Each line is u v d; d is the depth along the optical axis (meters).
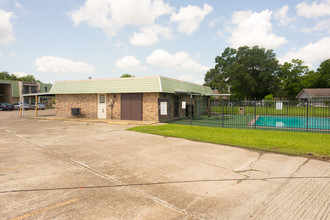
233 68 55.59
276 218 3.24
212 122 17.47
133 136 10.59
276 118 21.14
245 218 3.24
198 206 3.61
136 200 3.82
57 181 4.68
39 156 6.78
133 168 5.63
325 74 66.88
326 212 3.41
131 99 18.06
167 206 3.60
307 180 4.77
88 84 19.77
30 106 40.16
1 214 3.28
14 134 11.35
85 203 3.68
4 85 49.81
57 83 21.53
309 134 10.81
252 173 5.25
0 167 5.62
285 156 6.79
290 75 68.19
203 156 6.83
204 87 28.61
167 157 6.71
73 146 8.29
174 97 19.77
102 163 6.06
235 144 8.39
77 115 20.64
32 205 3.58
